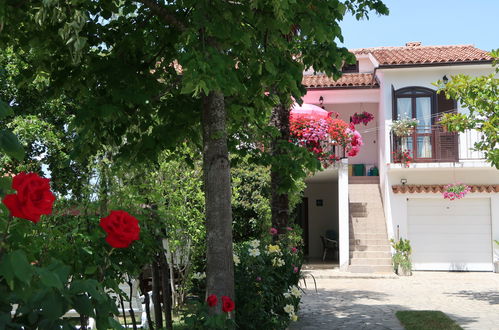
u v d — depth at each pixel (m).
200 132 8.01
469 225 21.28
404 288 16.11
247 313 7.60
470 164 20.73
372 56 22.88
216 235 6.34
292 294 8.71
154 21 7.39
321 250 25.81
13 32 6.80
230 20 5.82
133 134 7.66
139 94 6.57
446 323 9.80
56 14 5.07
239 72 6.55
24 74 7.27
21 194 2.40
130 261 5.06
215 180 6.40
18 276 2.28
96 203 5.53
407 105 21.58
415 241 21.41
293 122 18.72
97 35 7.32
